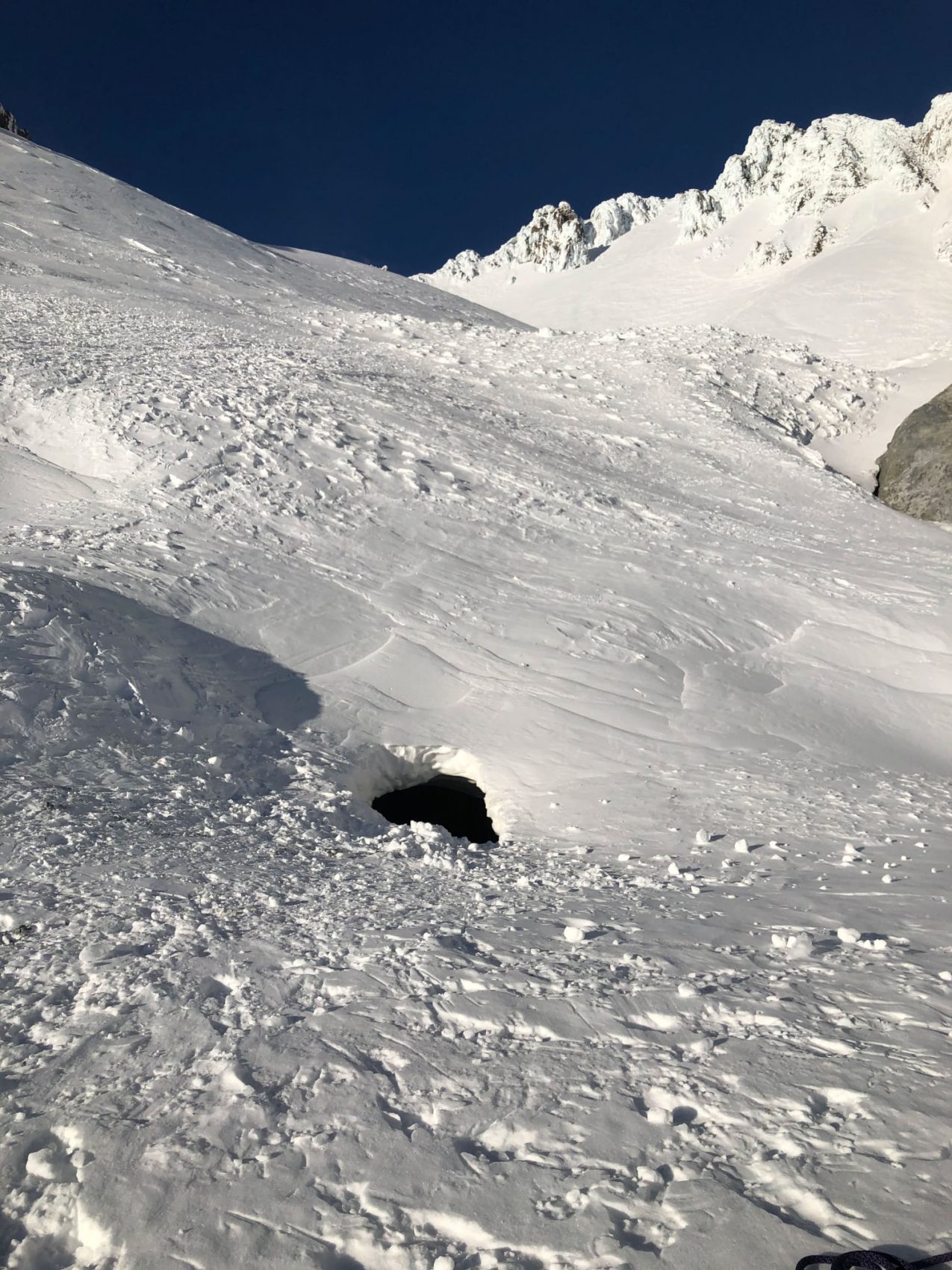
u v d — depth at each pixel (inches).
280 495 645.3
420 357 1187.9
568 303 4033.0
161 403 733.9
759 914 191.8
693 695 484.1
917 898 205.5
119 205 1947.6
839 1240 76.0
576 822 332.2
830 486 952.9
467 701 456.4
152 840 248.5
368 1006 134.5
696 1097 102.3
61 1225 88.6
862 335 1990.7
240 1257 81.7
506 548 650.2
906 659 554.6
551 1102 103.8
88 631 391.2
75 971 151.4
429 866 258.8
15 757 295.3
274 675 447.8
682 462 945.5
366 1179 91.2
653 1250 77.7
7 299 1110.4
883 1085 102.0
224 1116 103.8
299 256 2493.8
